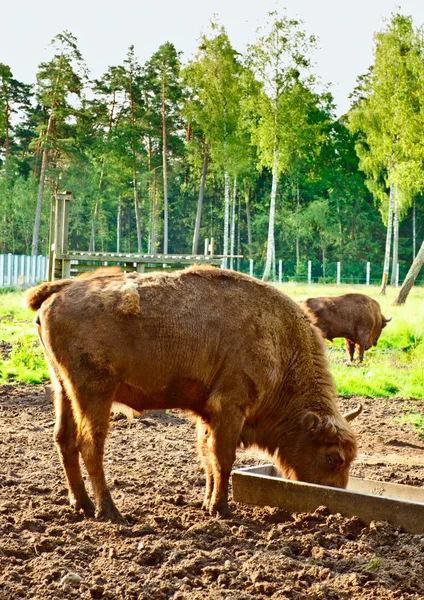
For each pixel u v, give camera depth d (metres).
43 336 5.95
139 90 70.31
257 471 6.55
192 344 5.91
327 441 6.08
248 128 53.94
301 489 5.91
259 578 4.60
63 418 5.96
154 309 5.87
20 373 12.96
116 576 4.62
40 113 64.94
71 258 13.78
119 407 6.52
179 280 6.12
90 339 5.71
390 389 13.56
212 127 51.84
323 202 74.38
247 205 77.50
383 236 80.69
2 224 76.06
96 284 5.98
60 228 14.31
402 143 42.16
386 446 9.32
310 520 5.72
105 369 5.72
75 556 4.91
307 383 6.34
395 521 5.50
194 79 51.56
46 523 5.59
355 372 14.73
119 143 68.69
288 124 47.16
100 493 5.74
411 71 43.56
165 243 64.38
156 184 78.94
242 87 50.94
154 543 5.14
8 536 5.22
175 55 65.81
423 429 10.33
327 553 5.08
